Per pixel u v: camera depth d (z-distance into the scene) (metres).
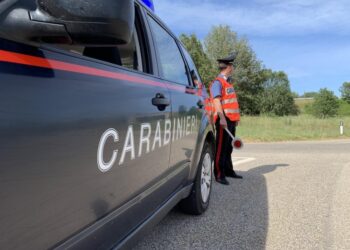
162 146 2.59
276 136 16.52
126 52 2.32
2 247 1.15
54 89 1.38
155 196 2.57
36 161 1.26
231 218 4.04
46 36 1.26
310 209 4.39
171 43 3.47
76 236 1.54
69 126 1.44
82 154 1.53
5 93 1.16
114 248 1.91
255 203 4.64
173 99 2.92
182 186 3.46
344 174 6.57
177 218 4.00
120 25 1.31
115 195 1.87
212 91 5.64
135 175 2.11
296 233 3.62
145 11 2.80
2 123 1.13
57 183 1.38
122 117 1.89
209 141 4.36
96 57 2.04
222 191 5.26
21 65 1.25
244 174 6.58
